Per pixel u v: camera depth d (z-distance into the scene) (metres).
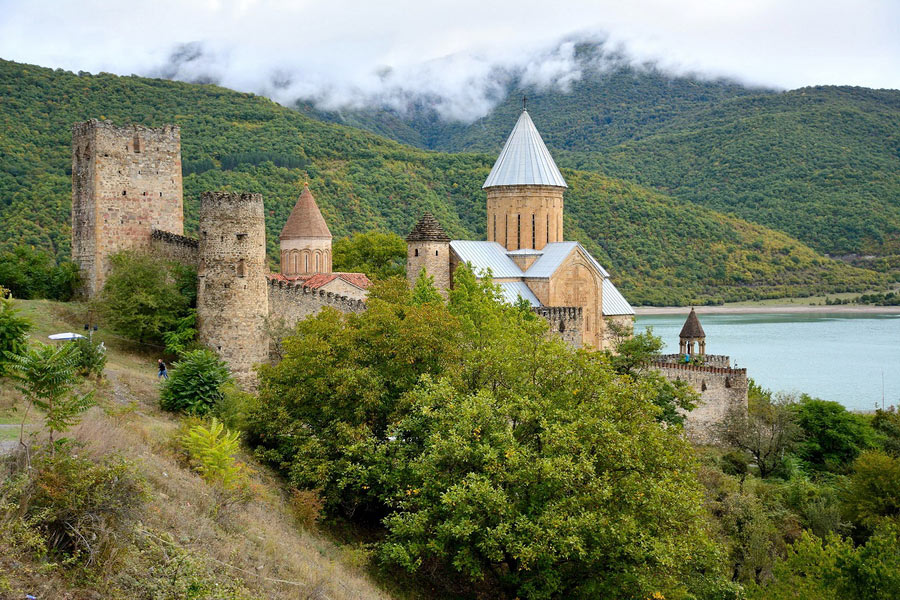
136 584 15.12
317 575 21.81
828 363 117.25
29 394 18.14
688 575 29.80
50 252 83.50
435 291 48.28
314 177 135.75
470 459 27.19
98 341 42.41
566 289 65.12
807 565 31.66
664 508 25.86
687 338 69.94
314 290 50.53
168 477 22.14
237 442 27.39
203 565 16.75
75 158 55.16
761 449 53.81
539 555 24.28
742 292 196.75
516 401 28.83
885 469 45.09
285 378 32.97
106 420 25.08
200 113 164.88
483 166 169.62
